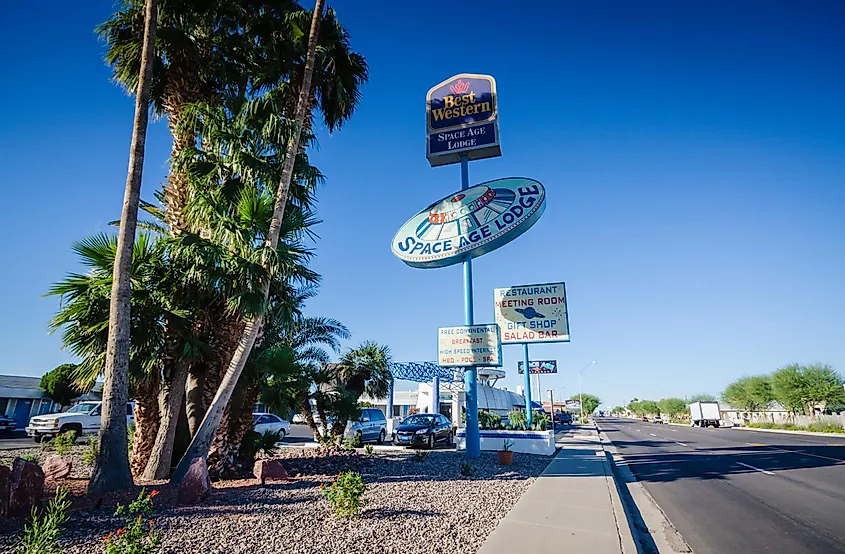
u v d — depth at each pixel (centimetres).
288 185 1044
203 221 1013
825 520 786
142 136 915
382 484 941
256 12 1326
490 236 1496
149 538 519
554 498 841
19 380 3425
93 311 924
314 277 1132
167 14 1166
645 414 12481
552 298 2180
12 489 607
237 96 1267
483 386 3947
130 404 1988
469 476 1086
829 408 4691
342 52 1355
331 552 501
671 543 665
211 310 1073
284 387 1321
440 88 1783
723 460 1681
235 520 614
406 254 1598
